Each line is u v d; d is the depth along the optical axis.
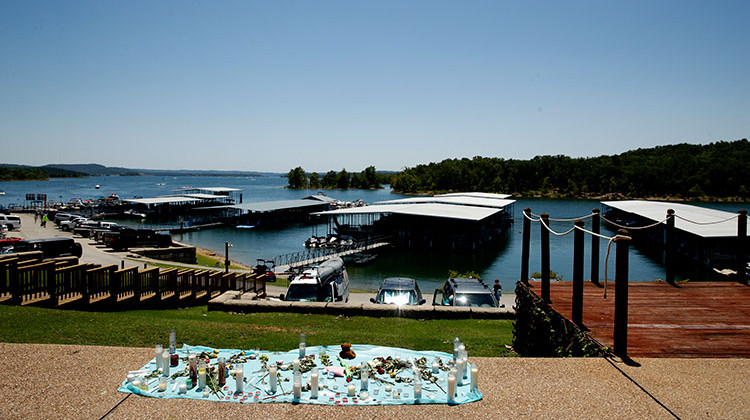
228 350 7.84
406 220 61.72
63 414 5.55
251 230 71.56
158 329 9.80
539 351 8.98
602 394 5.91
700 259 40.31
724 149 154.25
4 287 12.39
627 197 141.75
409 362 7.13
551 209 108.44
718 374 6.24
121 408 5.70
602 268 40.44
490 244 56.38
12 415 5.52
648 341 7.30
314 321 12.50
